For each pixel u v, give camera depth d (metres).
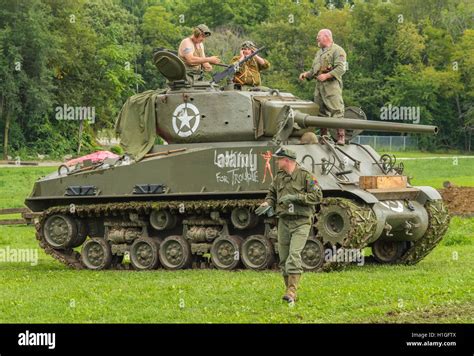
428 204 21.02
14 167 56.91
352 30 75.75
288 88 69.12
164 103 21.36
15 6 71.69
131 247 21.41
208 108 20.95
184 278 18.52
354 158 20.83
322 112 21.56
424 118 74.06
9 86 68.81
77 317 14.55
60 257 22.22
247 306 15.03
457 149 77.00
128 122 21.77
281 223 15.35
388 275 18.34
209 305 15.18
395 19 76.12
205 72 22.80
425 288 16.45
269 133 20.56
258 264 19.94
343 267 19.23
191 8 83.12
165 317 14.38
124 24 79.75
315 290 16.25
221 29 79.31
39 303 15.70
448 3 84.62
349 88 73.62
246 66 21.92
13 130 71.25
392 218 19.88
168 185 20.67
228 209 20.20
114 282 18.23
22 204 41.69
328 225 19.09
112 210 21.41
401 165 21.64
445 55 78.69
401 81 72.88
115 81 73.56
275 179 15.52
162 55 21.25
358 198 19.34
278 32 74.06
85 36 74.62
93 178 21.66
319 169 19.56
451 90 76.06
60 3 76.06
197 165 20.33
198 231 20.66
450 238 25.98
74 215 22.19
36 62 70.56
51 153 71.00
